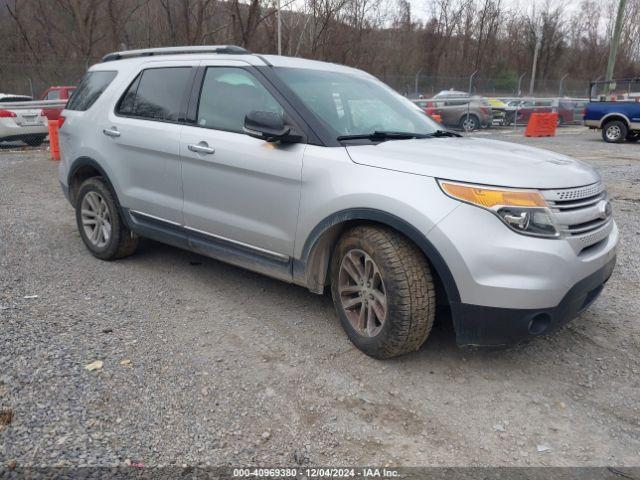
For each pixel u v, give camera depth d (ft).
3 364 10.18
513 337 9.86
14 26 99.25
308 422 9.10
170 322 12.53
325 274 12.01
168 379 10.09
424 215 9.78
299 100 12.14
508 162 10.69
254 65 13.06
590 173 11.21
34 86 77.00
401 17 145.69
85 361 10.50
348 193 10.66
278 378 10.32
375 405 9.62
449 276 9.73
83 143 16.61
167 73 14.93
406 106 14.87
